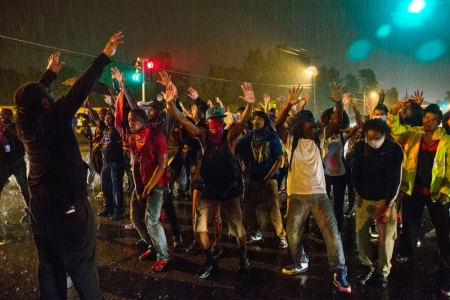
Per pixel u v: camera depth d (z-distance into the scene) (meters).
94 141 7.58
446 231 4.48
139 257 4.97
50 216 2.84
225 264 4.73
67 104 2.84
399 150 3.86
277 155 5.05
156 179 4.29
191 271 4.52
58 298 3.01
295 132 4.16
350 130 5.94
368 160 3.98
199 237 4.37
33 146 2.80
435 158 4.29
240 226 4.35
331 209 4.04
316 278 4.30
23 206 7.78
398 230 5.95
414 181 4.46
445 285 3.98
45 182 2.82
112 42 3.00
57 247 2.89
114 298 3.88
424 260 4.80
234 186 4.27
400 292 3.96
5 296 3.93
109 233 5.95
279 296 3.90
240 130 4.21
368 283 4.14
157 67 16.72
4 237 5.77
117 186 6.62
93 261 3.03
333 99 4.37
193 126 4.24
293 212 4.16
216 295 3.93
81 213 2.89
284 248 5.26
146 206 4.46
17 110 2.80
